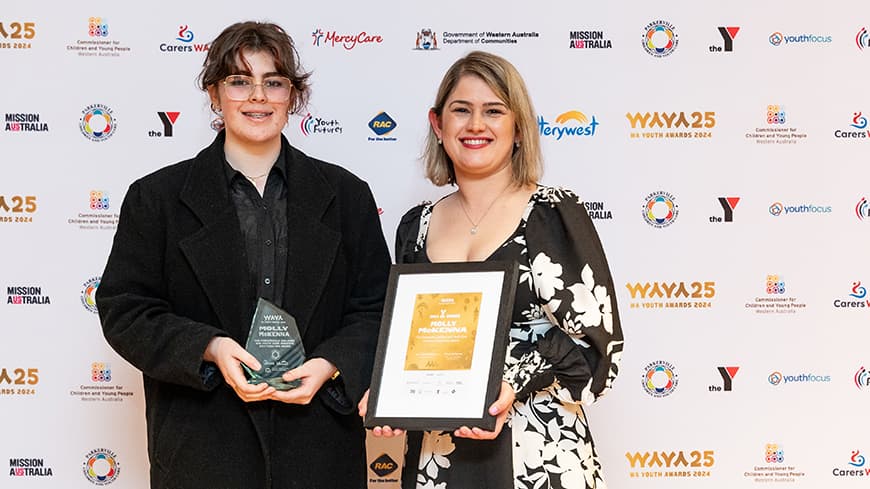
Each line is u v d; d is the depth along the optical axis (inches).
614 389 112.3
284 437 80.4
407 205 111.5
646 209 111.8
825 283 112.1
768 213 112.0
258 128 81.5
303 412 81.0
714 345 112.0
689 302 112.0
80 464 110.2
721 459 112.1
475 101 80.4
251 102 80.6
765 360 112.0
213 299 79.8
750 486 112.1
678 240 111.9
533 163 81.4
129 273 81.1
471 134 80.7
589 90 111.3
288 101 83.6
